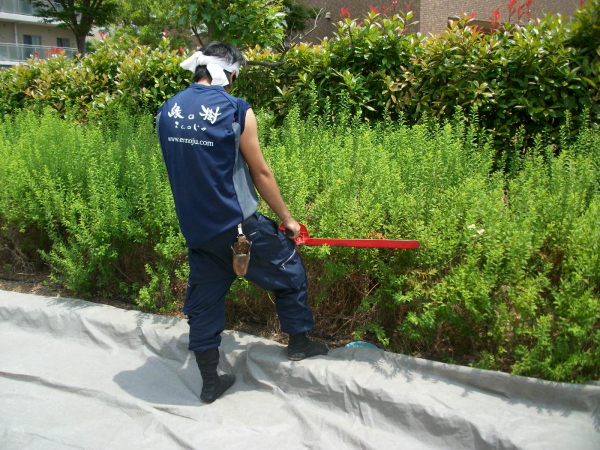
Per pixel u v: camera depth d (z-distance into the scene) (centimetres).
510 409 254
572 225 284
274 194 271
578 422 243
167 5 1477
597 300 245
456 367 273
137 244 388
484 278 270
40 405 304
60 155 422
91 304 383
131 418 291
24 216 409
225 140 253
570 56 429
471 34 456
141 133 461
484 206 300
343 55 506
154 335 343
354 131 446
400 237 302
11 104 699
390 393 266
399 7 1172
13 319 387
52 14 2403
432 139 421
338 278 318
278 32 538
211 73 266
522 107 430
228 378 306
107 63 635
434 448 251
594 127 414
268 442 265
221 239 261
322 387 284
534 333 259
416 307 295
